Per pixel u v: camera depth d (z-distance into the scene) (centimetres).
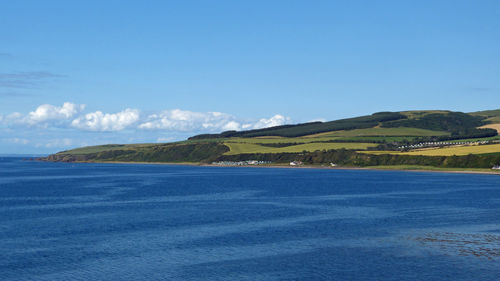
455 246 5572
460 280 4303
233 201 10238
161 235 6231
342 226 6900
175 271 4606
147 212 8425
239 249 5456
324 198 10812
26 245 5647
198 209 8844
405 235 6222
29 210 8731
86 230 6594
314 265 4806
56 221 7381
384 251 5353
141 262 4909
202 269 4672
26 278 4378
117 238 6044
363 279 4344
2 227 6838
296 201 10181
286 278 4394
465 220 7431
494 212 8338
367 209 8781
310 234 6303
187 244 5703
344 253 5272
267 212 8388
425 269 4641
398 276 4431
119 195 11725
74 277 4409
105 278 4391
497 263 4841
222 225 6981
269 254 5231
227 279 4372
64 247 5541
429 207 9075
